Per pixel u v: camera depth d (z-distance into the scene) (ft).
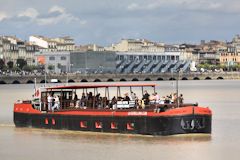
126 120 324.60
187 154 280.72
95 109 337.93
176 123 312.71
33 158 280.72
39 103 370.94
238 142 311.47
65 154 286.66
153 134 315.99
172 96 339.16
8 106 618.85
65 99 363.76
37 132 353.31
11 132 357.20
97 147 299.38
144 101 326.85
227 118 461.78
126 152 285.64
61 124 352.69
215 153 282.56
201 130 317.01
